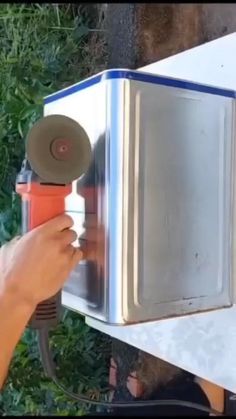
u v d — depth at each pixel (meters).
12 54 1.56
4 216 1.44
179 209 0.71
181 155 0.72
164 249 0.70
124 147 0.67
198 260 0.74
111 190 0.67
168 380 1.31
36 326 0.66
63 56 1.57
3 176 1.52
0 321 0.57
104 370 1.54
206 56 0.88
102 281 0.68
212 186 0.75
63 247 0.63
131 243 0.67
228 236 0.77
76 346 1.51
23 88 1.50
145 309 0.69
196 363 0.90
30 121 1.40
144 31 1.37
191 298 0.73
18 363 1.41
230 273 0.77
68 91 0.78
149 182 0.69
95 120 0.70
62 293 0.79
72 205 0.74
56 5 1.58
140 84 0.68
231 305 0.77
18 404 1.43
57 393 1.41
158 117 0.70
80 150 0.65
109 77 0.67
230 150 0.76
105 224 0.68
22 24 1.59
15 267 0.60
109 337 1.54
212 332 0.87
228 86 0.84
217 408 1.18
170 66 0.96
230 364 0.83
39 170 0.62
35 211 0.64
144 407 1.22
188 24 1.26
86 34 1.60
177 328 0.94
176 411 1.19
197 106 0.73
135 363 1.42
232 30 1.14
